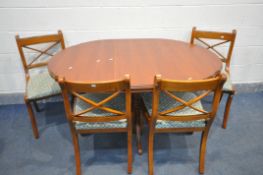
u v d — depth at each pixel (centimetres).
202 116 135
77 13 197
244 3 202
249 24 214
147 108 151
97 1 193
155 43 191
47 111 228
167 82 111
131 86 124
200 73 138
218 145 184
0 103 237
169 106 149
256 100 242
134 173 162
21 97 237
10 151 181
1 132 201
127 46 184
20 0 186
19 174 161
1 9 188
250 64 239
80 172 158
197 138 191
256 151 179
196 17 207
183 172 162
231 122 210
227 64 201
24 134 198
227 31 217
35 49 196
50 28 203
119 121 140
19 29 200
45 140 192
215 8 203
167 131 146
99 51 174
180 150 180
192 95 160
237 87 253
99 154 177
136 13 201
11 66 218
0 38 201
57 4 191
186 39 219
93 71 142
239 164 167
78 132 143
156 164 168
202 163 157
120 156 176
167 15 204
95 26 205
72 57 164
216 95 123
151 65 149
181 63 152
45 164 169
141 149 176
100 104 124
